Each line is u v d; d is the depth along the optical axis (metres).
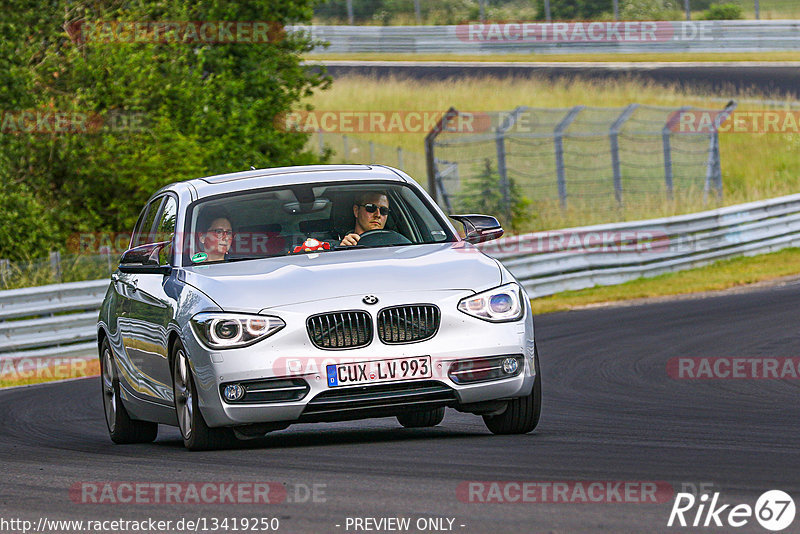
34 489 22.12
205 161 87.44
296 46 102.12
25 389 51.41
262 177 29.81
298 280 25.17
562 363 45.38
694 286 73.56
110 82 84.19
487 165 101.62
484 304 25.00
